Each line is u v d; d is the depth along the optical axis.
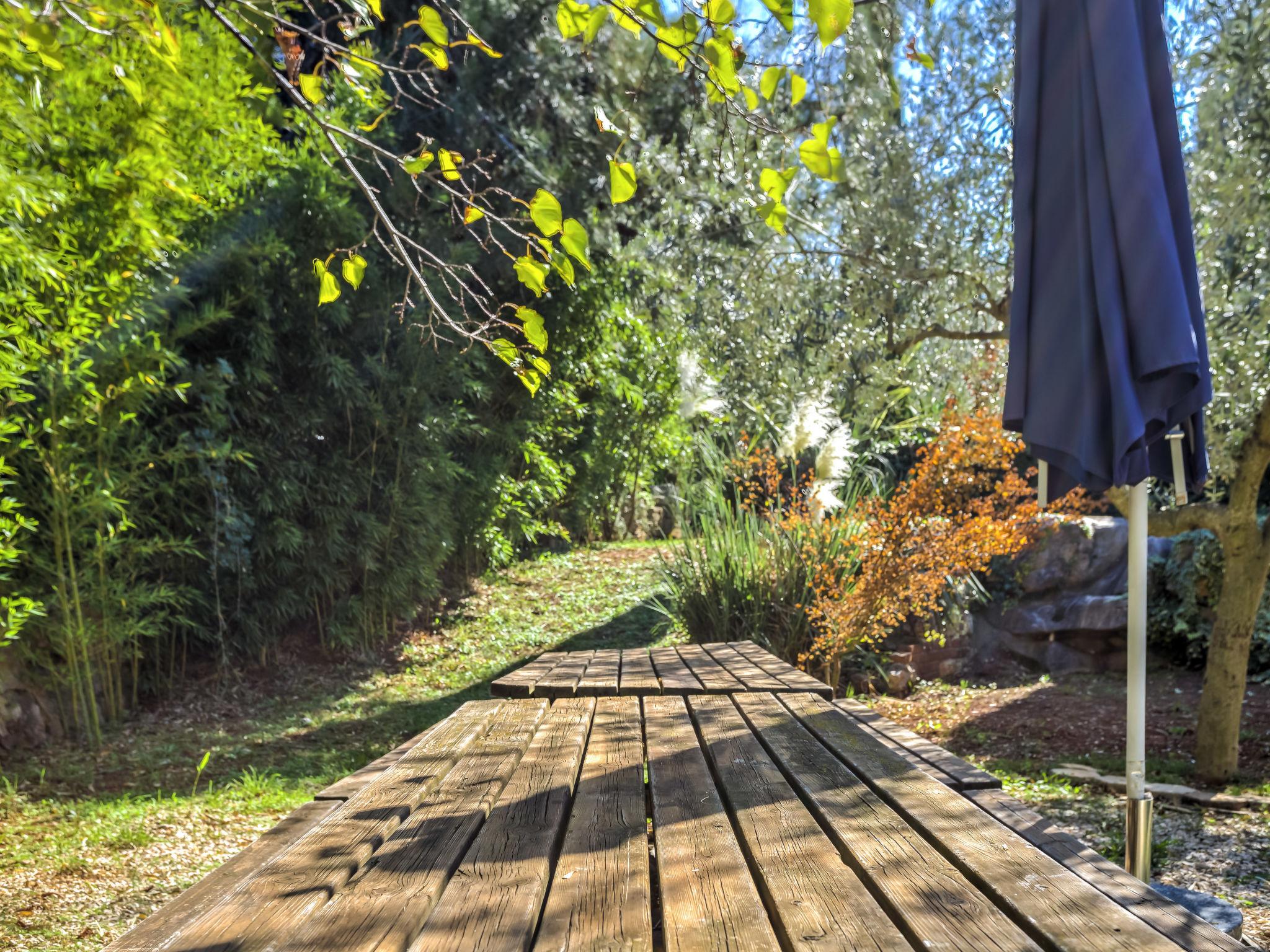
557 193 10.09
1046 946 1.21
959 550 6.58
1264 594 7.77
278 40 1.90
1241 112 5.01
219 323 7.53
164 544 6.88
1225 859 4.29
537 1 9.94
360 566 8.98
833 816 1.82
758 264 7.17
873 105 6.31
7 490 6.06
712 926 1.26
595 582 11.72
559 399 12.30
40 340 5.21
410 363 9.05
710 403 9.22
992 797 2.24
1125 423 2.45
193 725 7.01
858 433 9.52
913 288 6.39
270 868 1.53
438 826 1.78
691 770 2.26
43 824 4.75
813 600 7.12
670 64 8.77
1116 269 2.53
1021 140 2.79
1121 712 7.03
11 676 6.28
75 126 4.96
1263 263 5.12
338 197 8.05
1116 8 2.56
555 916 1.31
